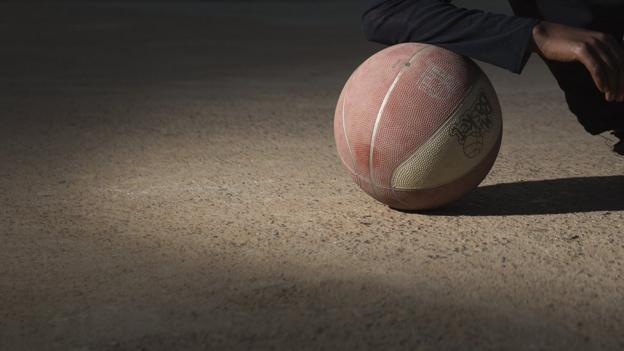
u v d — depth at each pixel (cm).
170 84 389
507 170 265
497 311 195
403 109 223
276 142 294
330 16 696
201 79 404
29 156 281
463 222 230
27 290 204
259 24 643
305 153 282
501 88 374
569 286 203
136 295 201
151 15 704
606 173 261
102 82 395
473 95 225
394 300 198
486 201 242
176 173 265
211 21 664
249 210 238
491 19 221
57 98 356
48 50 501
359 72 230
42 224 232
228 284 204
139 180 260
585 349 185
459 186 228
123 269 211
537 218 232
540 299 198
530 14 234
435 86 223
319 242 221
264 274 208
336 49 504
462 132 223
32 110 336
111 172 267
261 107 340
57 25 630
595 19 229
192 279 206
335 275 207
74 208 241
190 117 326
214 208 240
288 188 253
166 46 521
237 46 520
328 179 259
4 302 200
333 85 385
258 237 224
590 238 221
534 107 338
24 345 188
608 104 241
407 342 187
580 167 266
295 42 538
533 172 263
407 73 224
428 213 235
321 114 329
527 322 192
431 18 226
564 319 193
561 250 216
